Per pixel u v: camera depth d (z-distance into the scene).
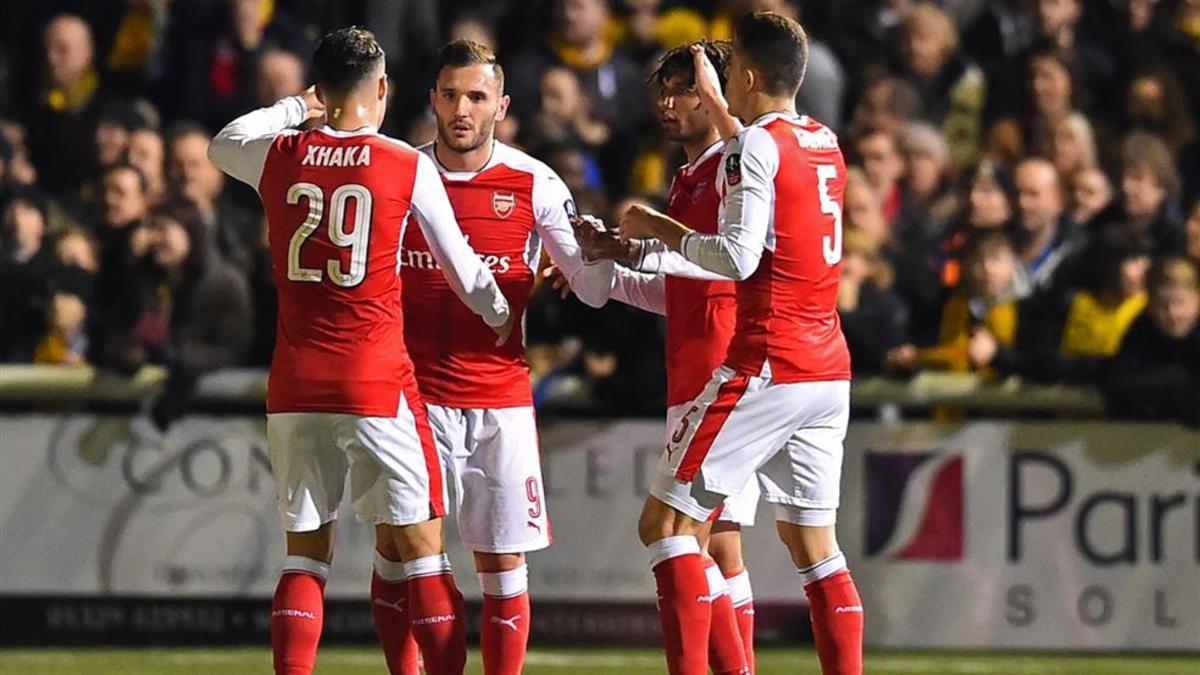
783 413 21.84
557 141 33.44
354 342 21.83
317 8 38.34
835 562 22.48
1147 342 32.03
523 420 23.44
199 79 37.28
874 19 38.34
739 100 22.33
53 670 29.88
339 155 21.80
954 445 32.38
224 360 32.28
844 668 22.28
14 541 31.98
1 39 38.03
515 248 23.34
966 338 32.47
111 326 32.34
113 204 32.88
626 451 32.06
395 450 21.98
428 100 36.69
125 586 32.16
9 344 32.81
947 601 32.41
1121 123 37.47
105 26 37.94
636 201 31.41
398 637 23.72
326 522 22.36
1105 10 38.69
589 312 31.61
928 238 33.62
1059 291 32.69
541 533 23.45
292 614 22.09
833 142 22.23
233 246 33.06
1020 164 34.53
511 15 38.31
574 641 32.22
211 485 32.12
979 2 39.66
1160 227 33.34
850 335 32.16
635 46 37.81
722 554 23.88
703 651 22.05
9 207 33.16
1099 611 32.34
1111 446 32.28
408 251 23.12
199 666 30.28
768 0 36.69
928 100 37.38
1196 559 32.28
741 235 21.19
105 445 32.09
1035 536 32.38
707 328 23.00
